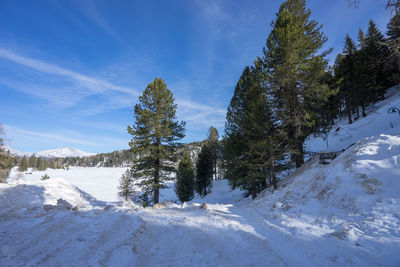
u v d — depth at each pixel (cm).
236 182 1972
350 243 446
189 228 643
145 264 368
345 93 2892
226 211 1067
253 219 816
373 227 498
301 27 1495
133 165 1848
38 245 401
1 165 2614
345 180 824
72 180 8144
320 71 1401
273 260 397
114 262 353
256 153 1602
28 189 1484
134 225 599
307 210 783
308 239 505
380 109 2619
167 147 1877
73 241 430
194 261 389
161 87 1953
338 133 2764
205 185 3606
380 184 681
